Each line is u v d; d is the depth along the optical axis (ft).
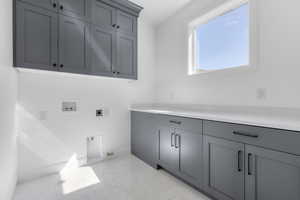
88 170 6.68
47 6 5.39
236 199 3.95
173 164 5.93
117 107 8.21
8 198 4.30
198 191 5.20
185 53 7.70
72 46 5.93
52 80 6.25
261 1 4.86
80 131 6.98
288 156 3.05
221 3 6.02
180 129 5.63
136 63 7.96
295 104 4.22
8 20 4.41
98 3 6.64
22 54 4.94
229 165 4.11
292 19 4.25
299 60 4.16
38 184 5.54
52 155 6.28
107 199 4.78
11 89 4.63
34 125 5.87
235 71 5.61
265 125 3.35
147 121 7.40
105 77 7.07
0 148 3.59
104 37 6.81
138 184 5.62
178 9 7.96
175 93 8.30
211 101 6.47
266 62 4.77
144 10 8.17
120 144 8.36
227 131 4.15
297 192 2.95
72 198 4.80
